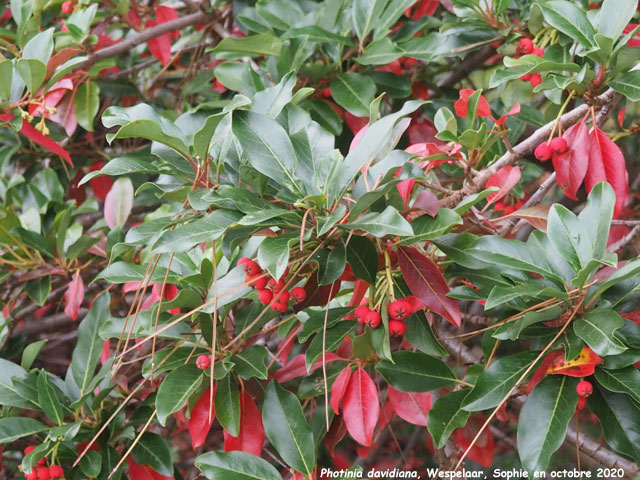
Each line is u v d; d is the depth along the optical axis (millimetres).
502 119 1021
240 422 1053
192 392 1004
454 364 1241
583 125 1048
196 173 959
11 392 1116
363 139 939
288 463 1008
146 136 929
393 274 1001
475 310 1362
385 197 967
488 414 1074
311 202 916
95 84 1375
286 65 1222
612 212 938
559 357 949
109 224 1268
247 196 909
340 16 1279
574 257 935
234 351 1051
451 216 922
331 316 995
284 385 1143
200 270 1027
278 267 867
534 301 960
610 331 910
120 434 1089
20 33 1258
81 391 1110
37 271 1267
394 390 1077
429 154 1040
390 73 1290
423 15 1355
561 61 1121
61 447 1083
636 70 1021
